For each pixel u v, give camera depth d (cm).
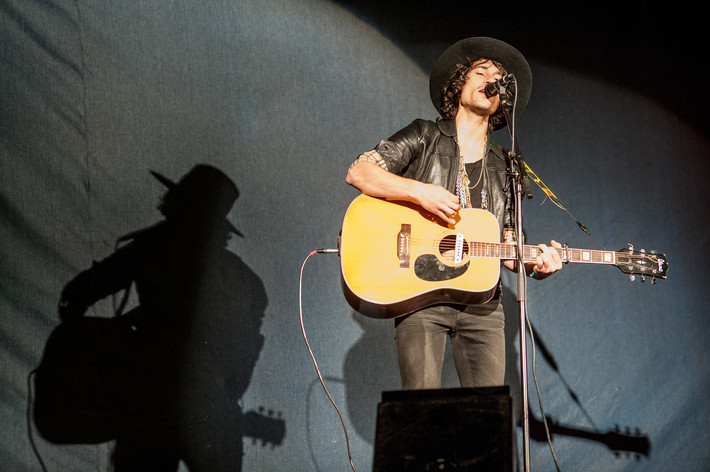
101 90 321
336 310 344
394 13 382
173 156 329
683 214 399
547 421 358
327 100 362
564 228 382
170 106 332
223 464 313
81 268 307
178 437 308
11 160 304
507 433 205
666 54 414
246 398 322
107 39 325
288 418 327
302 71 359
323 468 328
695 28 412
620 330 377
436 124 288
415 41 383
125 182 320
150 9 335
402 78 378
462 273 265
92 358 302
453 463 206
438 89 314
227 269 330
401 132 285
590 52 406
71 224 309
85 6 323
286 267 340
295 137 353
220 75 344
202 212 330
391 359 350
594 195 390
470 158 285
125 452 300
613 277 383
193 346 318
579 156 392
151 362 310
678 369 378
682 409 373
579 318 374
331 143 358
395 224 269
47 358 296
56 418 293
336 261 348
